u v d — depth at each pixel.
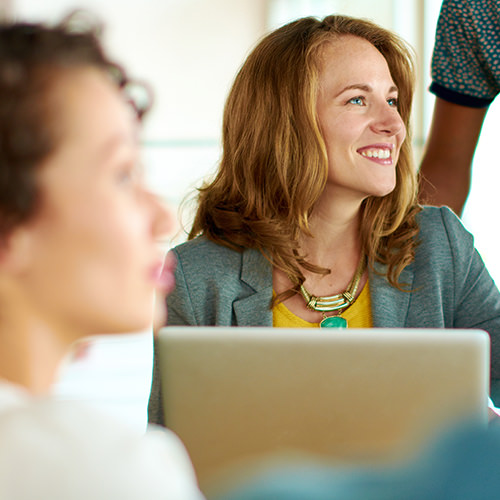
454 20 2.18
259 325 1.64
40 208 0.47
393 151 1.62
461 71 2.21
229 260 1.68
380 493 0.30
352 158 1.59
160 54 9.19
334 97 1.61
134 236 0.50
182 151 7.86
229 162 1.76
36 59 0.48
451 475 0.29
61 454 0.42
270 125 1.66
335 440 1.03
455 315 1.75
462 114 2.25
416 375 1.00
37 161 0.46
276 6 8.66
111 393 4.14
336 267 1.69
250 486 0.32
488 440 0.29
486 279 1.75
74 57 0.49
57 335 0.51
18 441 0.42
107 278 0.49
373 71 1.62
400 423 1.01
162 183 7.74
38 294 0.49
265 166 1.67
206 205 1.78
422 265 1.70
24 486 0.41
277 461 0.35
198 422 1.06
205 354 1.04
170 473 0.44
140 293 0.51
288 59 1.63
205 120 9.23
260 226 1.64
